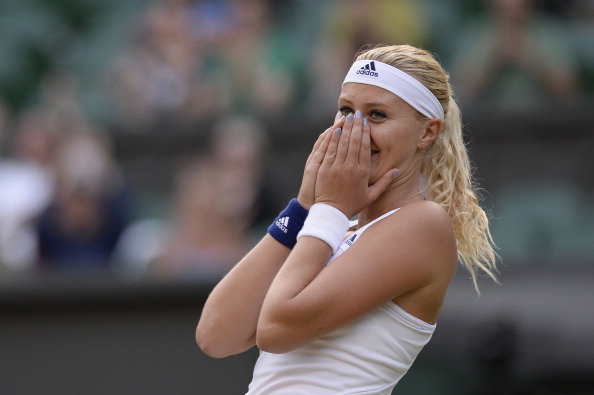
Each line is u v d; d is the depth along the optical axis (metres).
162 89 24.19
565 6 23.67
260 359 8.11
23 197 20.77
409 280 7.47
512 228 20.08
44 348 16.97
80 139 20.73
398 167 7.77
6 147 22.89
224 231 19.62
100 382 16.97
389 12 23.38
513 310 15.33
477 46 22.39
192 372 17.06
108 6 29.38
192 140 22.58
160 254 19.28
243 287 8.03
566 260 18.19
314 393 7.57
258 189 20.05
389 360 7.62
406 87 7.63
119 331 17.05
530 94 21.95
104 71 26.55
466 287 16.31
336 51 23.05
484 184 20.95
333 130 7.80
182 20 25.12
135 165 22.66
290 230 8.02
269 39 24.42
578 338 14.80
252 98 23.09
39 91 27.70
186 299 17.16
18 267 19.14
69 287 17.02
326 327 7.31
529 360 15.00
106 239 19.83
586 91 23.09
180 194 20.45
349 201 7.60
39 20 29.11
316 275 7.44
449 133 8.11
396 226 7.54
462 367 16.75
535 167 20.94
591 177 20.77
